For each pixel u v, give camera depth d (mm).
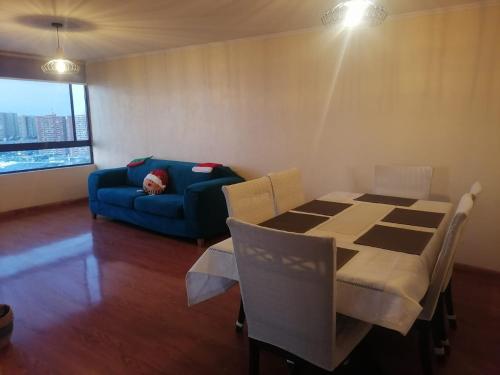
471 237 3121
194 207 3734
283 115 3961
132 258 3541
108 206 4645
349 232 1970
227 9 3014
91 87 5797
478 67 2885
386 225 2078
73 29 3656
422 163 3234
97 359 2080
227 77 4320
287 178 2725
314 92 3713
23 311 2600
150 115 5168
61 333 2332
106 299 2754
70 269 3297
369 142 3469
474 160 3012
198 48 4496
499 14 2754
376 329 2307
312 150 3828
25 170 5285
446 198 3170
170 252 3691
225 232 4152
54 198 5559
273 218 2254
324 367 1443
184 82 4719
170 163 4734
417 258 1624
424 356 1726
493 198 2986
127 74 5297
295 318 1446
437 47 3020
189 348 2174
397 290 1372
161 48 4719
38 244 3934
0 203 4980
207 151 4691
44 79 5277
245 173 4395
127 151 5578
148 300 2732
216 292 2041
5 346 2195
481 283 2920
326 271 1287
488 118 2904
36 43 4340
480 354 2068
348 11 2312
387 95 3305
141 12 3090
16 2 2818
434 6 2920
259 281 1489
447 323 2355
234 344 2209
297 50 3746
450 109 3039
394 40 3199
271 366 2002
